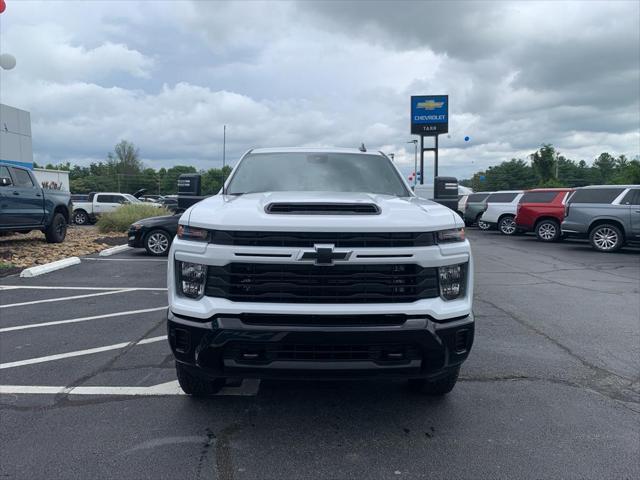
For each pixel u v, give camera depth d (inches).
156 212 725.9
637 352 199.2
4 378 168.6
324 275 122.0
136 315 253.0
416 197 172.7
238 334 119.7
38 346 202.5
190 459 119.0
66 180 1331.2
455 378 147.4
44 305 274.4
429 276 124.9
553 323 242.8
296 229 121.3
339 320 120.8
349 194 160.4
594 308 275.9
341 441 128.3
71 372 174.2
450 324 125.4
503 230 836.6
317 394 157.5
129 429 133.5
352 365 120.6
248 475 112.6
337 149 205.0
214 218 126.9
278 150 201.9
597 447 125.8
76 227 852.6
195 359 124.6
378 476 112.7
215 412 144.2
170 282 133.0
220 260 122.5
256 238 122.3
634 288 337.7
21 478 110.6
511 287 340.2
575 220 579.2
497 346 205.8
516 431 134.0
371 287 122.8
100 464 116.3
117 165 4089.6
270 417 141.5
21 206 458.0
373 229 122.3
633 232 546.9
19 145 1000.9
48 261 425.1
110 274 375.2
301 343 119.7
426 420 140.2
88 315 252.8
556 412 145.8
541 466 116.9
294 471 114.3
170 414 142.8
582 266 448.8
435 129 1544.0
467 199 984.9
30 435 129.9
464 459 119.9
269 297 122.4
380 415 143.1
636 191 549.0
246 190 175.8
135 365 181.3
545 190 713.0
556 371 178.2
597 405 150.8
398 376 124.2
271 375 122.6
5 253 441.7
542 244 662.5
